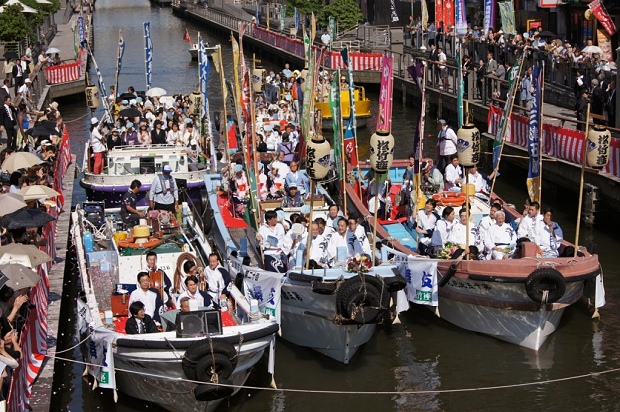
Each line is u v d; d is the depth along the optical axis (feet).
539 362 71.82
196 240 83.15
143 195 107.55
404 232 88.74
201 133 129.90
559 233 81.20
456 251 76.33
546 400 66.03
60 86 191.83
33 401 58.49
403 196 93.40
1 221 71.61
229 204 93.09
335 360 71.92
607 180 98.94
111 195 108.78
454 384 68.69
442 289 76.89
